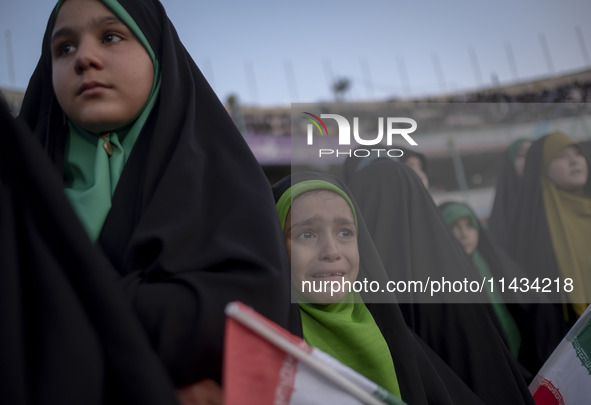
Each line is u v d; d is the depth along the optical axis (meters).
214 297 1.04
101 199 1.24
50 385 0.81
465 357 1.66
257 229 1.17
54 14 1.47
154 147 1.25
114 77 1.25
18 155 0.87
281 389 0.92
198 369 1.01
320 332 1.38
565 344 1.56
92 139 1.37
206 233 1.18
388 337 1.44
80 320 0.85
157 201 1.17
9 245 0.85
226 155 1.32
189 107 1.35
